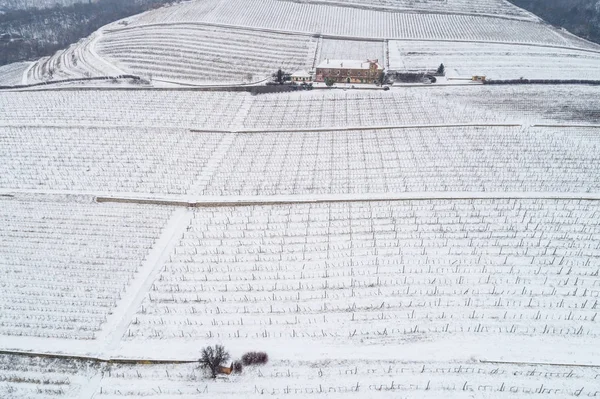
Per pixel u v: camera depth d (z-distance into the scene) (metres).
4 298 39.38
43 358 33.84
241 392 30.58
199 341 34.53
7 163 61.22
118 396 30.78
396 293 38.09
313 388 30.52
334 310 36.78
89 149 64.56
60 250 45.16
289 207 50.91
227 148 65.00
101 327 36.16
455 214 48.12
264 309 37.09
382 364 32.03
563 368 31.12
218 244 45.22
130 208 51.91
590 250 42.19
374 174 56.75
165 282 40.47
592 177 54.75
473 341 33.47
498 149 61.94
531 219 46.94
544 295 37.31
